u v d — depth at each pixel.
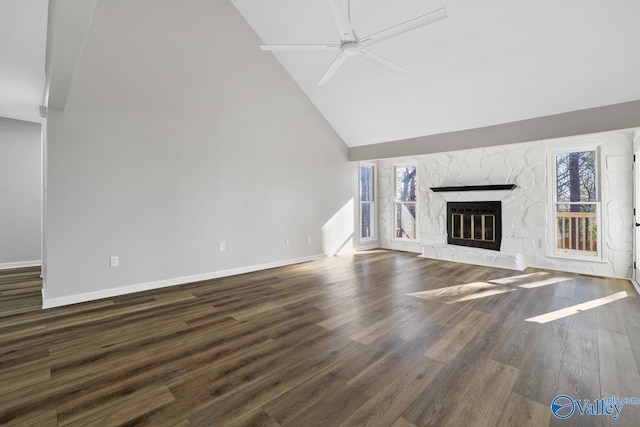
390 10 3.64
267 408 1.61
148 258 3.81
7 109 4.60
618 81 3.45
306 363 2.07
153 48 3.77
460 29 3.56
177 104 4.01
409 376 1.91
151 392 1.75
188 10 4.05
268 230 5.11
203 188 4.29
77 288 3.33
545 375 1.90
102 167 3.46
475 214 5.65
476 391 1.75
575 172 4.70
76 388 1.79
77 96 3.28
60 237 3.23
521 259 4.98
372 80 4.76
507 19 3.28
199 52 4.18
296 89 5.48
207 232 4.34
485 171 5.50
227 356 2.17
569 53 3.34
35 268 5.09
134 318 2.88
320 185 5.99
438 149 5.30
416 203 6.63
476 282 4.12
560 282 4.09
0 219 5.06
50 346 2.32
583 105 3.85
